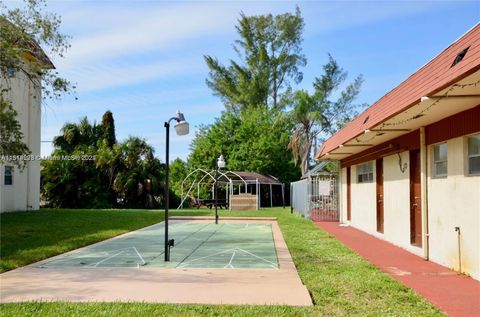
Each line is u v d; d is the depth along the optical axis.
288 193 42.31
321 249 11.02
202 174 40.16
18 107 23.03
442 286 7.08
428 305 5.98
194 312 5.56
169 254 9.91
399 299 6.28
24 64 16.69
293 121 44.03
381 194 13.60
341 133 15.62
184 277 7.67
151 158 34.78
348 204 18.16
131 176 33.56
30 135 24.42
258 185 33.06
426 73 7.70
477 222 7.43
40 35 15.21
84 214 22.95
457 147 8.12
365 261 9.32
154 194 34.50
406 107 7.54
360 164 15.98
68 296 6.33
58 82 15.98
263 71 48.88
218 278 7.59
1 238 12.78
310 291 6.73
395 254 10.31
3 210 22.70
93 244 12.27
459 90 6.24
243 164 40.31
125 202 34.31
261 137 41.47
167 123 9.80
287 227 16.69
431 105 7.25
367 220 14.86
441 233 8.88
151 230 16.28
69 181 33.12
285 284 7.11
